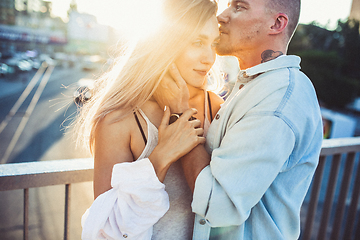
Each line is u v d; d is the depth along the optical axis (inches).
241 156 30.4
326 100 682.8
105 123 35.0
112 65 41.4
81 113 41.3
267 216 33.4
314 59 700.0
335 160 63.6
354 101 669.3
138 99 36.3
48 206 181.9
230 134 32.3
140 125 36.1
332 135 435.2
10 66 1077.1
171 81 36.5
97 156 34.9
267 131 30.2
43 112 549.3
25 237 40.9
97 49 2363.4
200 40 36.7
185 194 39.4
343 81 666.2
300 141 32.0
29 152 323.6
